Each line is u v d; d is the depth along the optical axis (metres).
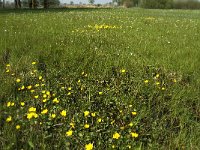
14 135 0.56
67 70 0.93
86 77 0.90
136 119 0.65
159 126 0.64
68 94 0.75
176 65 0.98
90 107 0.70
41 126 0.61
